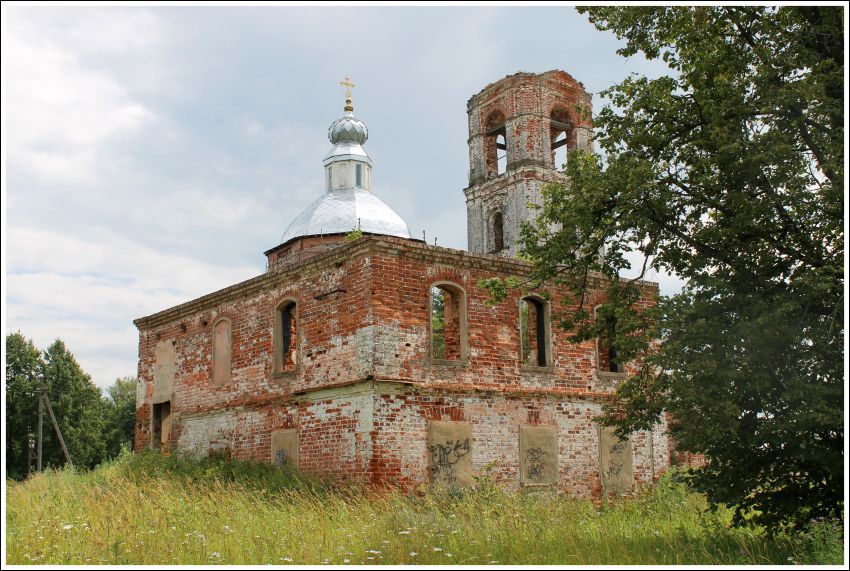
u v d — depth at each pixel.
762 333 11.83
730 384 12.06
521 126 36.94
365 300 19.48
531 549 12.41
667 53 14.60
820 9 13.21
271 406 22.30
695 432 12.38
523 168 36.31
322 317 20.94
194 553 11.93
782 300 12.23
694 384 12.14
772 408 12.23
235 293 24.55
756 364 11.99
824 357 12.09
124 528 13.56
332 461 19.84
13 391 46.47
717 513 16.31
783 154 12.33
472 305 20.91
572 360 22.53
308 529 14.18
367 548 12.45
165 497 17.39
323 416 20.34
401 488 18.77
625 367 23.64
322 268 21.14
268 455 22.19
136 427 29.36
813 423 11.55
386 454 18.77
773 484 12.65
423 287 20.20
